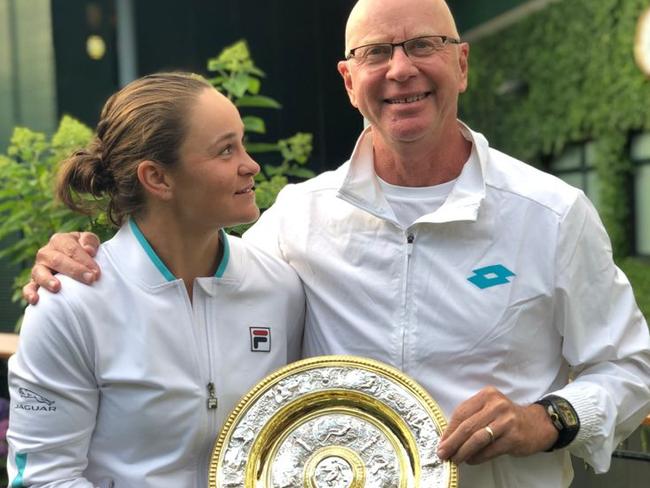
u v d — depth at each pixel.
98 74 6.58
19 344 2.00
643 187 7.58
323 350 2.23
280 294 2.19
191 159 1.97
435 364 2.11
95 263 2.02
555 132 8.31
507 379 2.09
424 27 2.07
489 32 9.14
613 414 2.01
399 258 2.15
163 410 1.99
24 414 1.98
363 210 2.18
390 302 2.14
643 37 7.19
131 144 1.99
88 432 2.01
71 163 2.09
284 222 2.31
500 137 9.09
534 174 2.14
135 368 1.98
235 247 2.14
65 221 3.60
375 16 2.09
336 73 7.61
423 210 2.17
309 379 2.04
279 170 3.67
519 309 2.07
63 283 1.99
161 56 6.99
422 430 1.96
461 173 2.15
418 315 2.12
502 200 2.11
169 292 2.02
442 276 2.11
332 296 2.21
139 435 2.00
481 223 2.11
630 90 7.40
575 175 8.28
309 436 2.02
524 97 8.69
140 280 2.02
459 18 9.68
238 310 2.11
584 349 2.08
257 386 2.04
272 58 7.48
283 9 7.47
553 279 2.06
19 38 6.25
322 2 7.56
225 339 2.08
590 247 2.08
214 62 3.62
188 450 2.02
